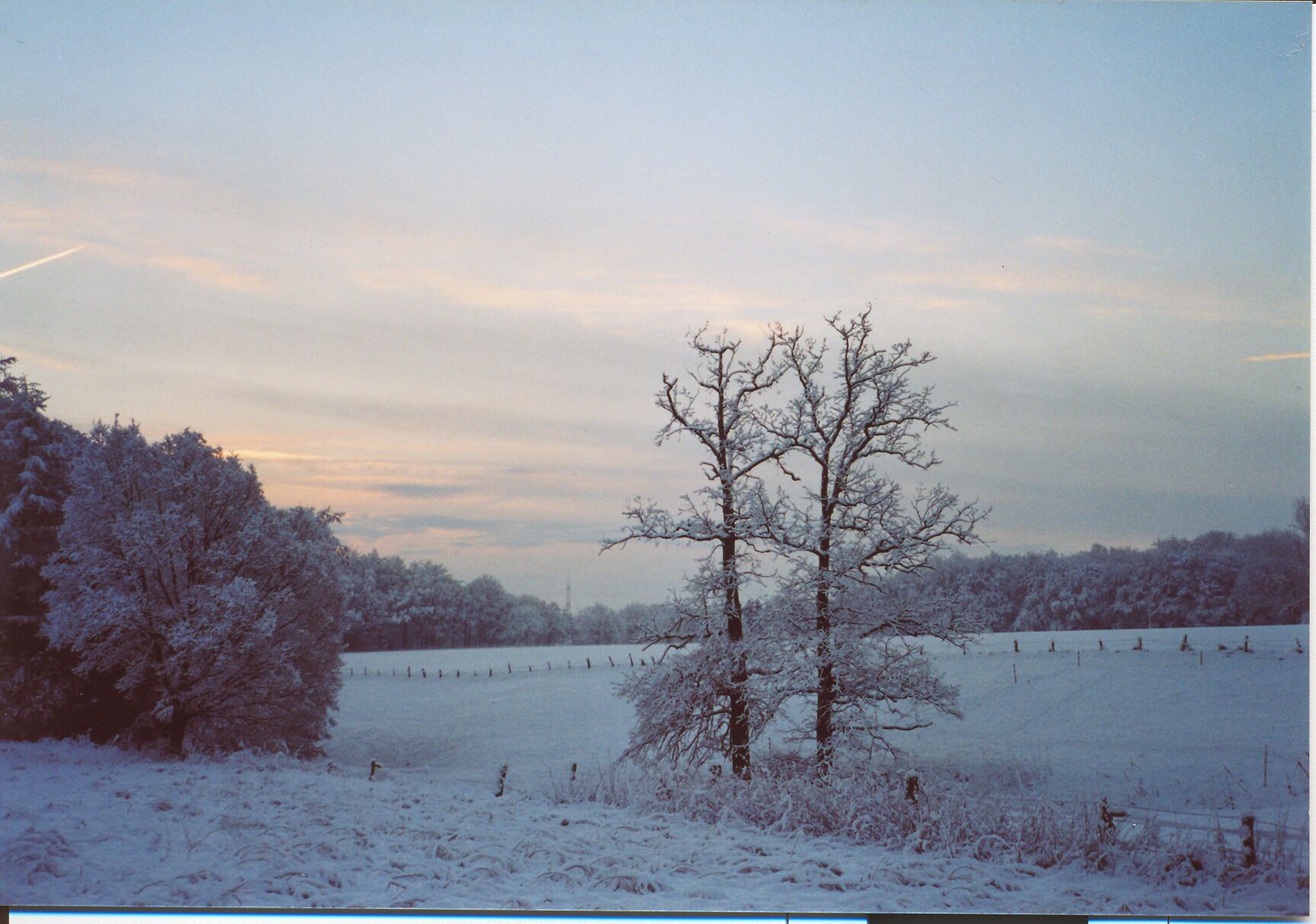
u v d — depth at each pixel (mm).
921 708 22719
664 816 13688
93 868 8898
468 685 55375
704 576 20578
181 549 22297
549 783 22453
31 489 28453
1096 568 52938
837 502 20672
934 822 11961
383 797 14453
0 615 26859
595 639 66438
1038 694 38750
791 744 21359
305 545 25172
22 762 17938
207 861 9367
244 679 22766
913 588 20969
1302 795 20312
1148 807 16703
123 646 22641
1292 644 43312
